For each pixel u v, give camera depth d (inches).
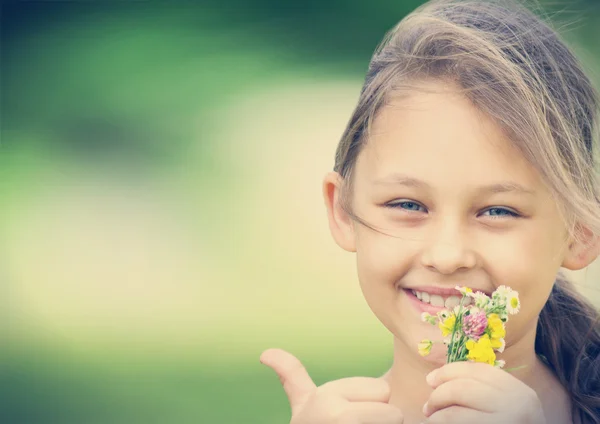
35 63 628.4
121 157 531.2
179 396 308.7
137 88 609.3
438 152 102.3
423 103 104.3
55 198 483.5
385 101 107.7
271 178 495.8
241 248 433.7
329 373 316.8
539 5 129.2
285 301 385.1
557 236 104.8
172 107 581.6
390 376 118.4
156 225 459.2
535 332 115.4
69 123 565.6
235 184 493.7
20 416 298.8
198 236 448.1
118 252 434.3
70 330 366.9
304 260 422.9
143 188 495.8
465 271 102.0
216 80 611.8
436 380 93.4
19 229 455.5
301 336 350.9
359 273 112.4
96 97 598.5
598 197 113.4
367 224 109.0
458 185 101.3
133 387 319.0
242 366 331.0
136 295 396.5
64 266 421.4
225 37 669.3
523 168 101.6
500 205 101.7
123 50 652.7
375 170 107.4
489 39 108.2
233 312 376.8
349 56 641.0
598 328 121.8
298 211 466.3
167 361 338.0
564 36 123.6
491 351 92.7
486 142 101.4
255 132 538.6
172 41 660.7
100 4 687.7
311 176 494.3
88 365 337.4
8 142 542.3
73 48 644.1
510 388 91.9
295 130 541.3
